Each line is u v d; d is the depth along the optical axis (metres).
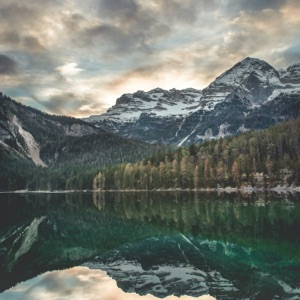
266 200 117.75
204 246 50.28
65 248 52.31
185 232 61.91
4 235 64.06
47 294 32.16
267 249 46.56
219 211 88.56
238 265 39.97
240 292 31.41
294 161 184.88
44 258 46.25
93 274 38.41
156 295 31.59
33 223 79.62
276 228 60.94
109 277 37.25
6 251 50.69
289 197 129.12
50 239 59.72
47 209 113.69
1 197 194.62
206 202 118.31
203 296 30.91
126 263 42.81
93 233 65.00
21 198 182.62
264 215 76.94
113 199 157.75
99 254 47.94
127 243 54.84
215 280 35.00
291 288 31.84
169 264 41.59
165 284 34.41
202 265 40.59
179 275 37.12
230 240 53.16
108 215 93.25
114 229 69.00
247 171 185.88
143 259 44.41
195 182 194.38
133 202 133.50
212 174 191.88
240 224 66.69
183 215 84.38
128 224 75.00
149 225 72.06
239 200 121.94
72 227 73.25
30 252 49.94
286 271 37.00
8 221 83.25
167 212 92.69
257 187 178.25
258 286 32.66
